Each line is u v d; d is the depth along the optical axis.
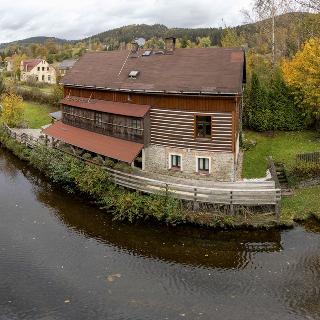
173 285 19.58
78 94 37.28
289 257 21.52
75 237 24.61
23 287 19.59
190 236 24.23
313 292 18.64
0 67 146.38
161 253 22.62
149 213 25.66
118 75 33.44
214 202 24.83
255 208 24.88
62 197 30.73
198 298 18.53
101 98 34.56
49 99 62.25
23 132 47.34
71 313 17.66
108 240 24.19
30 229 25.66
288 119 36.88
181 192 26.75
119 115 31.52
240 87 26.62
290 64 37.47
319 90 32.66
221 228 24.42
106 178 28.69
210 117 27.88
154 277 20.28
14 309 18.03
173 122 29.22
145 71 32.06
